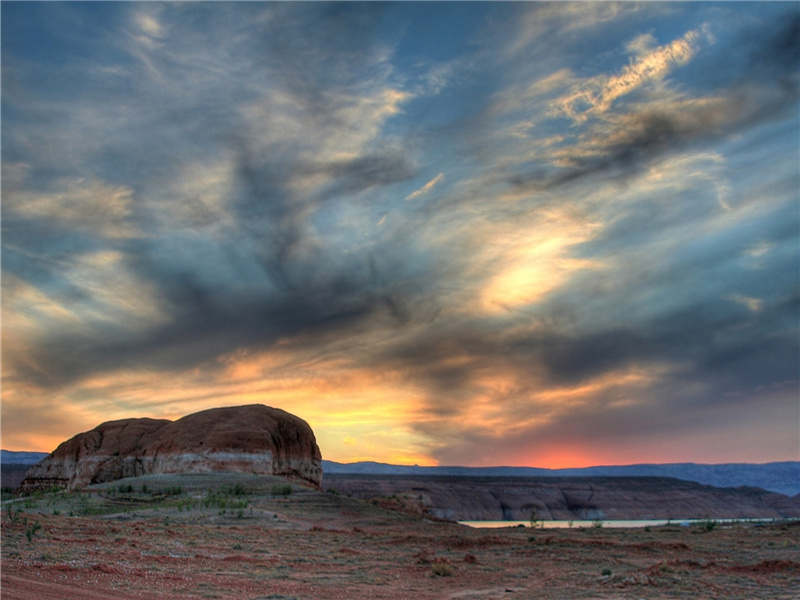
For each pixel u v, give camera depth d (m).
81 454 134.00
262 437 115.38
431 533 66.50
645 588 32.09
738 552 49.88
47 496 84.50
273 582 30.31
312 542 51.06
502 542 55.94
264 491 84.50
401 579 34.91
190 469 109.06
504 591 31.67
